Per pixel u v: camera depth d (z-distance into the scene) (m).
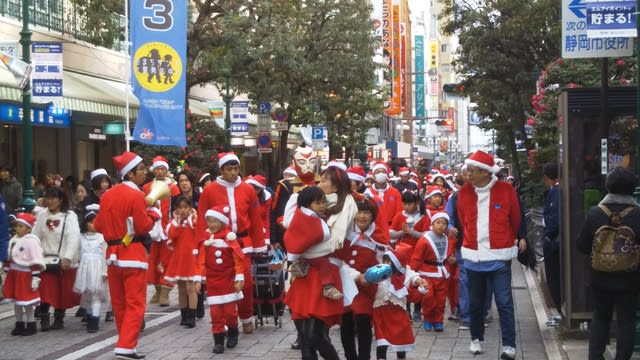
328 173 8.03
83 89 23.44
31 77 15.94
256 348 10.49
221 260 10.12
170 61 20.73
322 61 28.77
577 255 10.49
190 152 24.31
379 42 31.28
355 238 8.44
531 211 18.98
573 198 10.50
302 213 7.68
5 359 10.03
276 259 11.63
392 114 71.31
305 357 7.86
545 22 25.55
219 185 10.86
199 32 24.75
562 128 10.59
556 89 16.84
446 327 12.03
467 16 27.05
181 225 12.00
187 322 12.08
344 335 8.72
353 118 34.81
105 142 30.45
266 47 24.30
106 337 11.46
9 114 19.95
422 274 11.52
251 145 34.22
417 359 9.72
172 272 12.05
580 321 10.53
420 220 12.19
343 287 7.95
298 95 28.78
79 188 16.08
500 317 9.75
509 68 27.62
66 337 11.48
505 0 26.12
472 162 9.84
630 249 7.96
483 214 9.87
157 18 20.61
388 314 9.02
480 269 9.84
